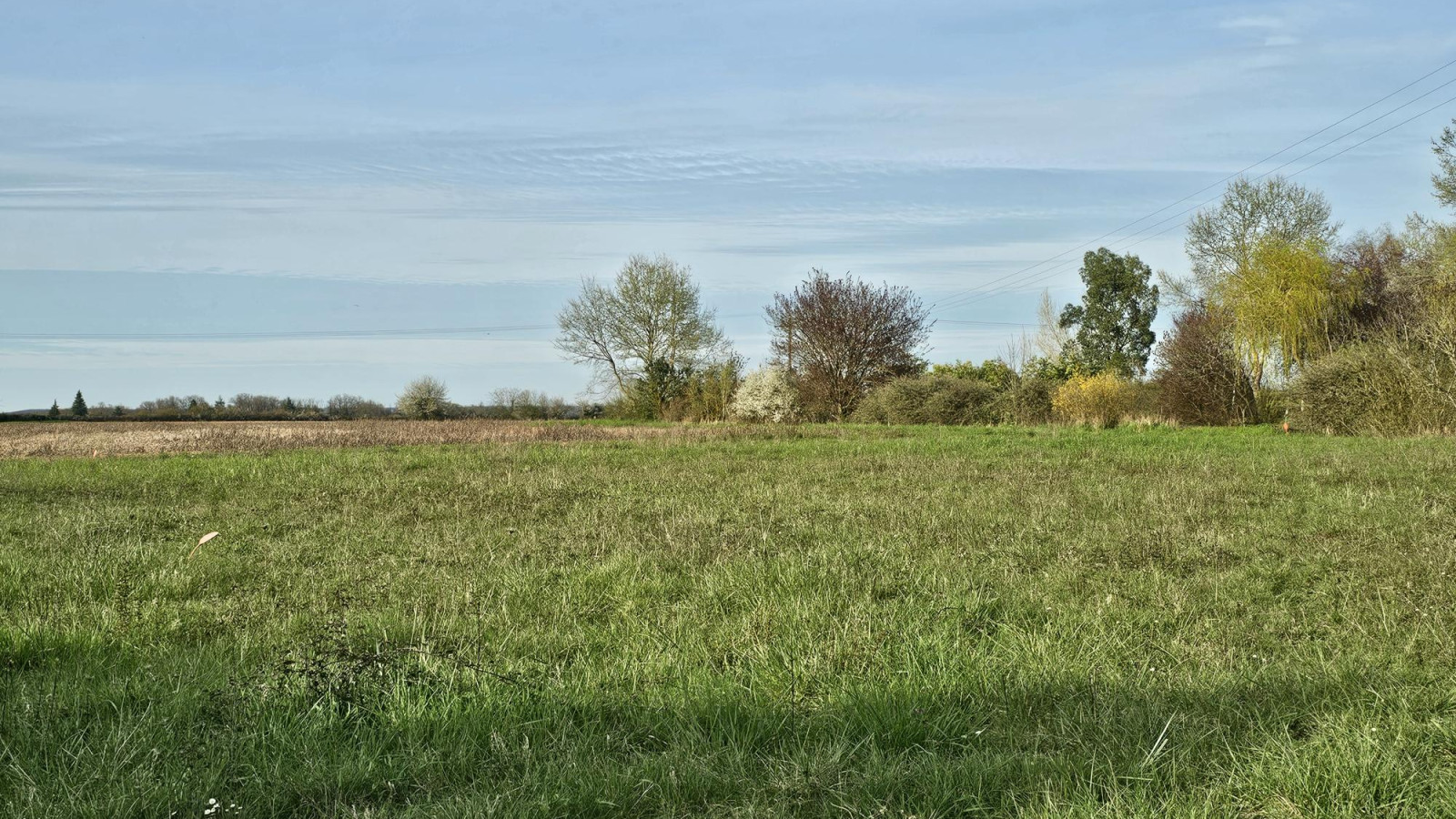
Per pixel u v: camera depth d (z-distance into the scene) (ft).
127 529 34.96
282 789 12.20
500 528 34.73
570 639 19.66
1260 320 117.60
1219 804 11.34
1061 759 12.53
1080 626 19.69
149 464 60.18
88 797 11.85
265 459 63.26
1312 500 36.37
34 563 27.84
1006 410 120.67
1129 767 12.28
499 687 15.51
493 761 13.23
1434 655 17.38
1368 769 11.74
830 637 18.75
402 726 14.17
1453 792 11.32
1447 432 77.66
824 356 155.33
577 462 60.18
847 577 24.35
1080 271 198.59
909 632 18.86
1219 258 148.77
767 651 17.80
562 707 14.98
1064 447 68.64
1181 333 126.31
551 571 26.94
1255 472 46.80
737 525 33.83
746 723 14.47
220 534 33.94
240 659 18.11
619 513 37.37
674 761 12.85
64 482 50.47
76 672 17.02
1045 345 180.65
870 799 11.71
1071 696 15.38
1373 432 82.94
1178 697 15.28
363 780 12.50
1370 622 19.80
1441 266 99.60
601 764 12.89
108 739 13.33
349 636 19.13
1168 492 39.55
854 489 44.19
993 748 13.58
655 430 107.24
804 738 13.88
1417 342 86.02
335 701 14.71
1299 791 11.39
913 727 14.03
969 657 17.10
